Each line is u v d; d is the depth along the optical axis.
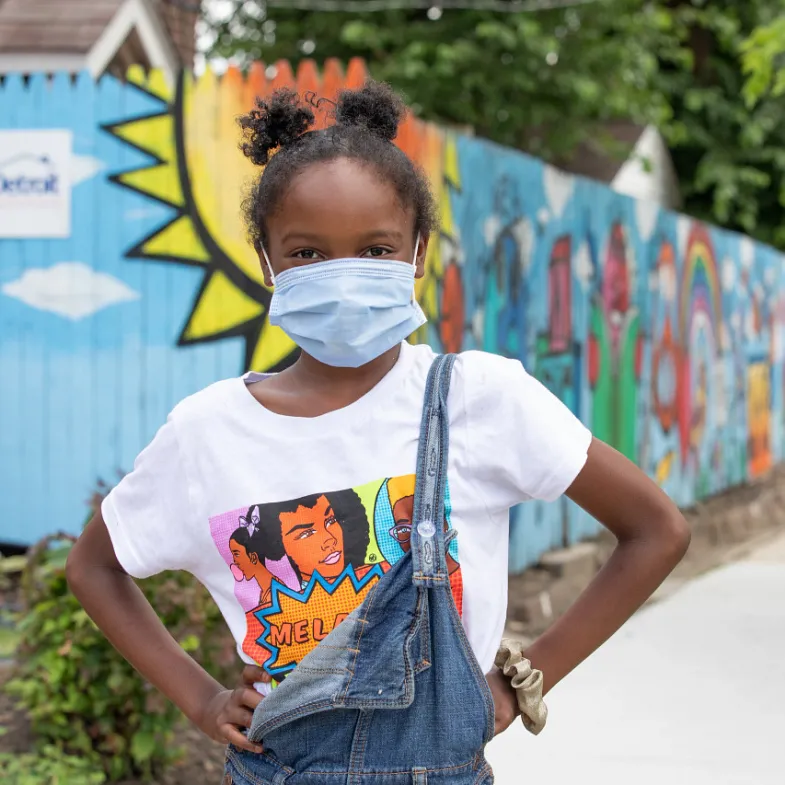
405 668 1.57
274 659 1.65
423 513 1.63
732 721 4.44
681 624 5.93
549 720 4.45
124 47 8.83
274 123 1.91
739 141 17.03
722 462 10.88
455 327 5.93
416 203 1.79
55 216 5.43
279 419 1.73
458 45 11.65
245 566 1.68
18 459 5.52
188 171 5.33
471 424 1.69
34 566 3.80
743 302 11.66
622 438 8.25
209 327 5.36
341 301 1.66
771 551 8.52
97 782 3.44
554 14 12.50
